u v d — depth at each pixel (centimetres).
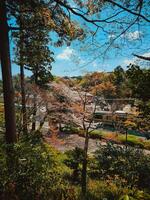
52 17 883
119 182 1018
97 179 1145
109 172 1140
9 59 806
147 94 629
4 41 795
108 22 659
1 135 852
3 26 793
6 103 804
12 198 538
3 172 573
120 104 1480
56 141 1683
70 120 1512
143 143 1897
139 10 575
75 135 2088
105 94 1402
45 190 605
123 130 1591
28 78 2114
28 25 898
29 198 568
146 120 754
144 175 995
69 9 809
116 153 1185
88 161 1248
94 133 2077
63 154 1387
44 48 1023
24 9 862
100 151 1245
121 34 607
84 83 1417
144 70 620
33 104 1479
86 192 900
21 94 1380
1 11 789
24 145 650
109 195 892
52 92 1611
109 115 1526
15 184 571
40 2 841
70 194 666
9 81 805
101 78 1372
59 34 931
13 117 809
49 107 1520
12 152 613
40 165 612
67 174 1109
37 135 1077
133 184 980
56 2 847
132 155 1150
